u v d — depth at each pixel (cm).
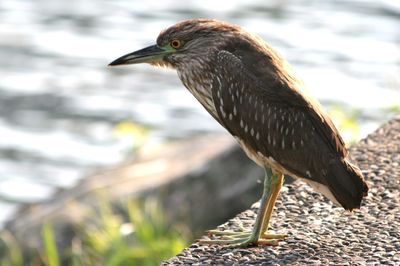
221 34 1025
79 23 2728
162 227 1352
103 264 1320
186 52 1041
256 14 2698
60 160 2072
